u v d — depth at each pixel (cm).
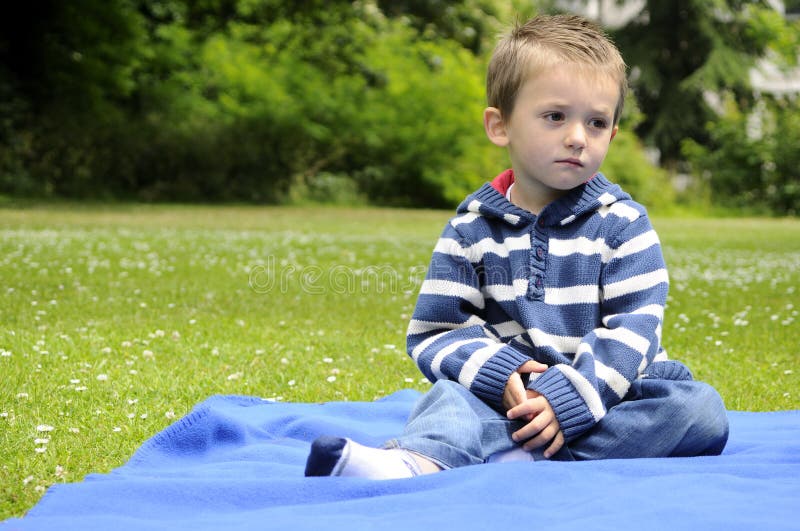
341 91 2388
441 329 263
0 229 1220
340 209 2169
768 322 610
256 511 189
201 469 239
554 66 252
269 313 604
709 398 240
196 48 2439
